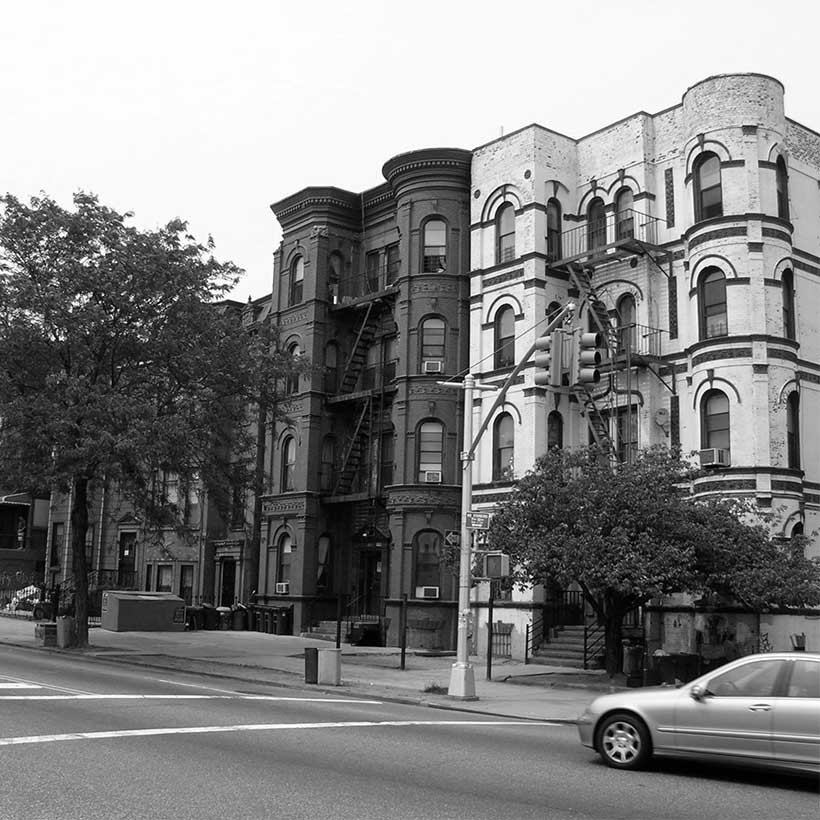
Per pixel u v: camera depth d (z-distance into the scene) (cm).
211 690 1900
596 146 3198
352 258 3872
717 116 2786
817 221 2956
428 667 2566
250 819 806
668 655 2116
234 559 4184
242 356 2795
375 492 3503
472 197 3409
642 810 909
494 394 3209
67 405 2531
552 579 2252
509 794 958
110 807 834
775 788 1053
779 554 2175
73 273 2561
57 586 4312
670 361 2873
